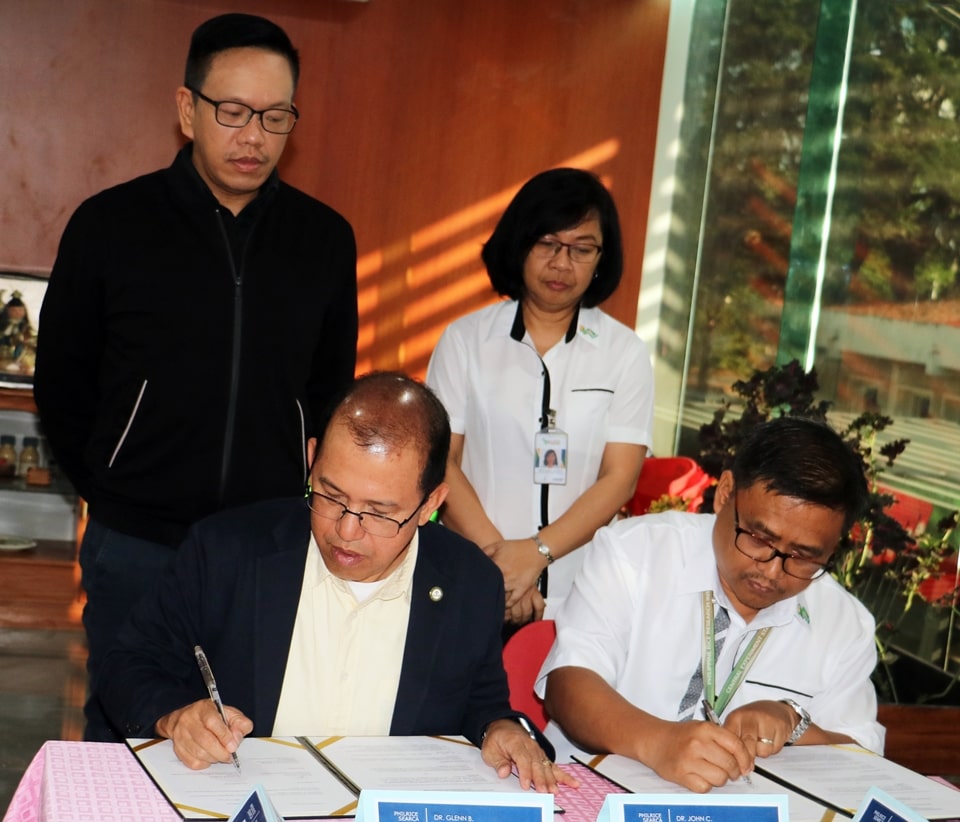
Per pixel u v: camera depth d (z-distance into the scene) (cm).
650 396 316
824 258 464
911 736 395
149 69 493
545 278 296
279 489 264
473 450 309
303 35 505
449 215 522
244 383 256
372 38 509
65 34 485
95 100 491
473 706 192
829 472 186
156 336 250
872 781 184
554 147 525
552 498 306
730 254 512
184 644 187
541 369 306
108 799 150
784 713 196
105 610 256
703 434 414
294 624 186
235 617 185
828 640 219
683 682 215
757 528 190
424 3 511
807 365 468
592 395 307
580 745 198
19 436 518
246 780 158
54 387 261
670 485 405
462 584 193
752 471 191
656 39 527
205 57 244
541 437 301
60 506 519
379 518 172
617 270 308
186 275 252
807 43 475
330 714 185
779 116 487
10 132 486
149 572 254
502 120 521
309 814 149
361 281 520
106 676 184
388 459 170
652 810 146
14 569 489
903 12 434
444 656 189
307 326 265
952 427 411
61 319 254
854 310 449
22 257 493
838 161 460
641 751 183
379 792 136
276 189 263
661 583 217
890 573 407
